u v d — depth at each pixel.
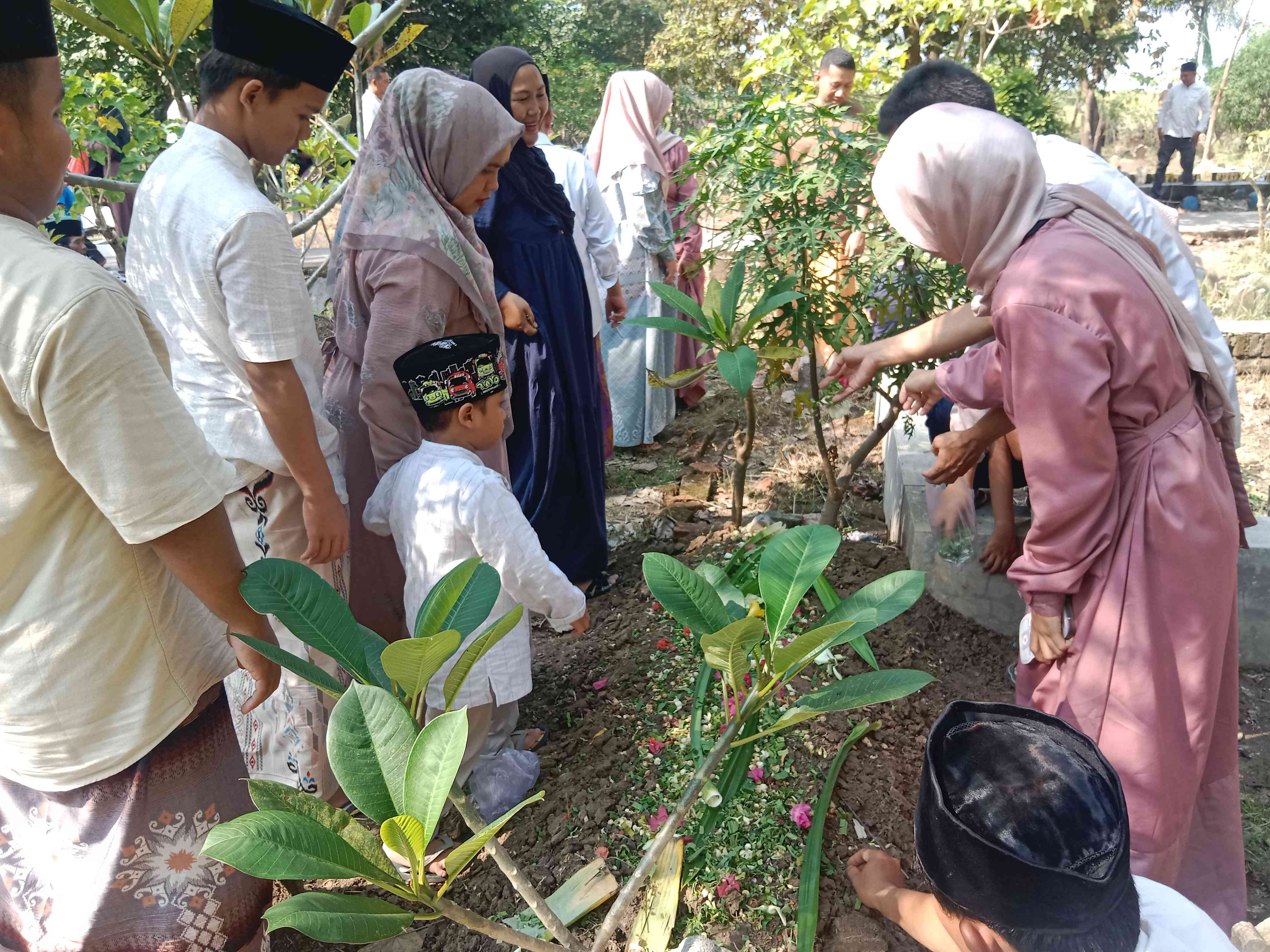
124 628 1.43
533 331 3.00
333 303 2.60
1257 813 2.53
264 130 1.97
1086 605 1.87
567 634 3.08
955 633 2.88
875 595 1.25
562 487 3.19
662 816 2.13
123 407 1.28
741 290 2.48
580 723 2.57
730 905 1.93
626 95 4.29
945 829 1.30
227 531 1.43
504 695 2.23
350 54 1.98
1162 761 1.85
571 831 2.17
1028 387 1.76
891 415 2.78
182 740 1.55
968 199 1.86
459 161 2.33
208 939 1.59
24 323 1.23
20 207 1.31
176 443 1.34
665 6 26.23
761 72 6.36
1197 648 1.83
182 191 1.90
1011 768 1.37
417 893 0.96
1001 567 2.83
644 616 3.01
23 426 1.29
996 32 6.42
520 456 3.28
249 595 1.11
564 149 3.79
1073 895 1.21
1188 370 1.87
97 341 1.25
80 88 3.33
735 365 2.24
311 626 1.12
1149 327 1.75
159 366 1.36
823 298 2.67
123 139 5.27
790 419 4.72
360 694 0.99
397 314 2.31
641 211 4.33
